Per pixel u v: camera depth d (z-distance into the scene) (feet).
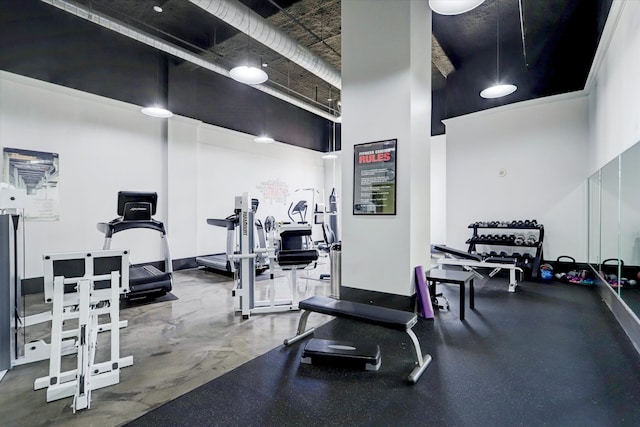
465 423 6.23
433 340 10.17
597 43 14.85
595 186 16.47
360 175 12.76
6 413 6.70
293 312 13.33
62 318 7.54
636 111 10.28
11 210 9.60
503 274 19.75
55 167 16.88
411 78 11.58
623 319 11.12
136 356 9.32
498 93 16.31
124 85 19.26
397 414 6.54
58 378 7.30
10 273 8.38
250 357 9.21
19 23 15.37
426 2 12.65
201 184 23.94
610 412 6.54
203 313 13.20
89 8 13.16
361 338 10.44
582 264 18.25
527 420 6.31
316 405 6.88
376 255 12.43
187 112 22.74
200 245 23.80
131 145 20.03
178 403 7.02
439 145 26.43
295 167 32.37
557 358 8.89
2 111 15.21
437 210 26.78
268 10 15.42
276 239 14.84
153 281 14.73
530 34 17.97
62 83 16.79
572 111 18.43
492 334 10.61
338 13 15.71
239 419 6.46
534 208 19.69
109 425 6.33
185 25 17.22
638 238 10.53
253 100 27.63
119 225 14.15
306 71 22.98
